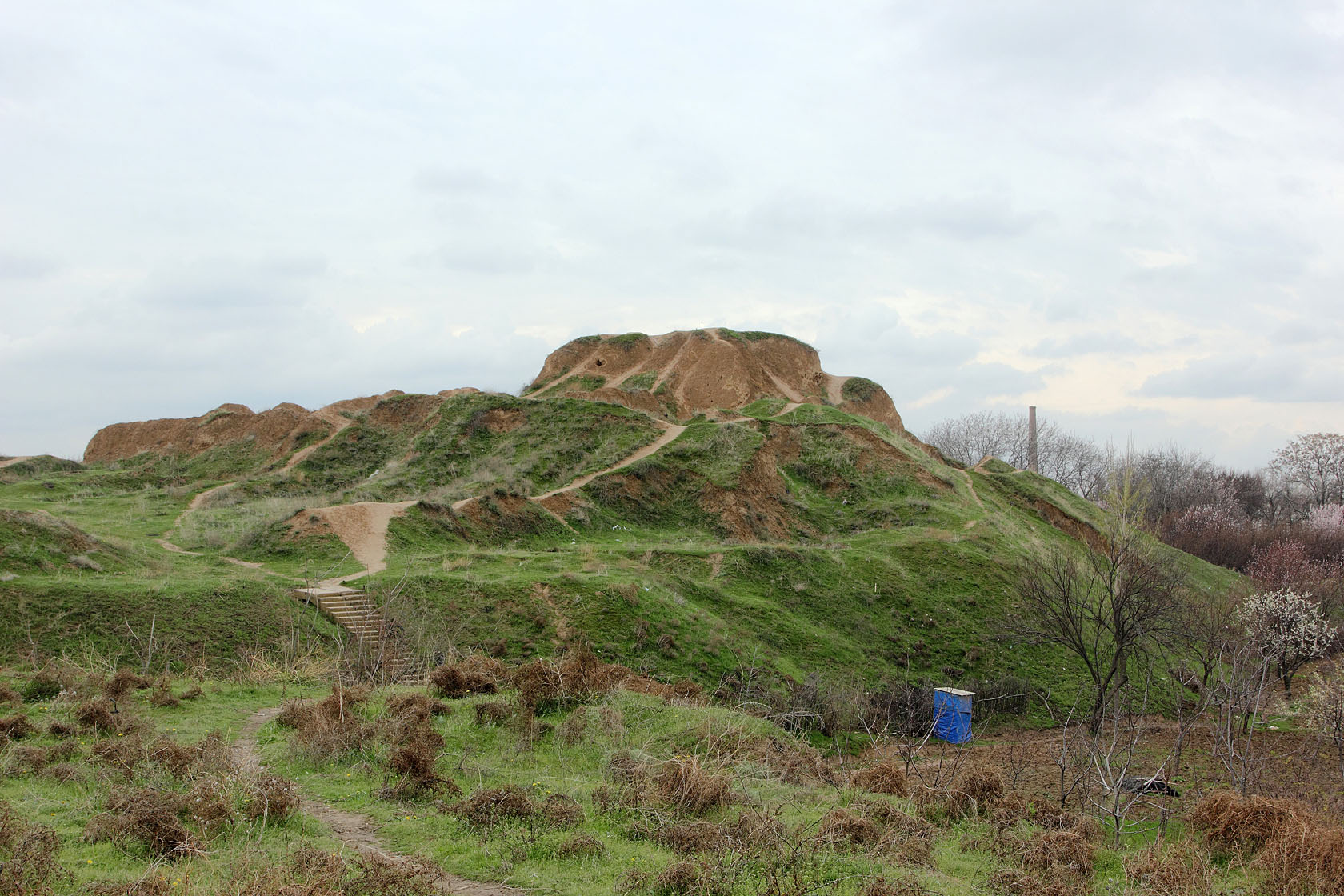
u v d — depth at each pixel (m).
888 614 33.91
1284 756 20.97
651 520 43.00
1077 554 44.25
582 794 11.59
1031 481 55.72
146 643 22.25
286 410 57.28
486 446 51.09
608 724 14.70
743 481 45.09
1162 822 13.12
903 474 48.38
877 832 10.84
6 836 8.38
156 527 36.84
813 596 34.00
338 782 12.20
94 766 11.89
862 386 67.44
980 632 33.28
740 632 29.73
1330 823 11.95
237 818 9.80
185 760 12.01
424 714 15.12
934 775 16.44
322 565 30.78
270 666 21.61
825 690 25.03
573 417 52.19
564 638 26.78
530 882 8.73
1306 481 79.31
